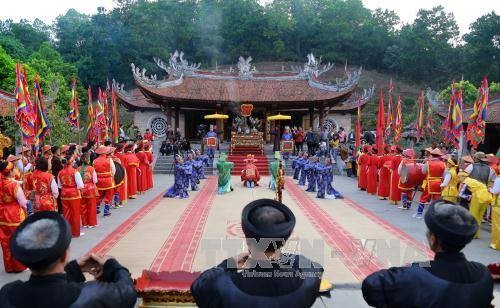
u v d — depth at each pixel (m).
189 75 34.66
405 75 88.25
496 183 8.49
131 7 82.50
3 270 7.30
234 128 30.34
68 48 77.06
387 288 2.79
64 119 19.61
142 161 16.50
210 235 9.58
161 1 83.81
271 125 36.28
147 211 12.68
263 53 87.31
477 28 76.81
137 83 30.25
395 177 14.22
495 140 24.44
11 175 7.18
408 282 2.73
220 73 35.53
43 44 63.22
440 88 80.31
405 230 10.26
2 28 88.25
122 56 74.75
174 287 5.42
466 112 22.48
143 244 8.81
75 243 8.92
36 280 2.44
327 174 15.52
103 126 18.25
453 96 14.54
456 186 10.16
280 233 2.56
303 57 91.56
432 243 2.87
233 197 15.61
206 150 28.73
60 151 11.43
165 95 31.09
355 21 95.56
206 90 33.72
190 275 5.77
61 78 46.50
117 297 2.61
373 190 16.55
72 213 9.34
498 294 5.98
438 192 11.45
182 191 15.50
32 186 8.20
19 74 10.71
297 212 12.70
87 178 10.36
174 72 34.09
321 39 92.19
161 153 27.39
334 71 88.81
